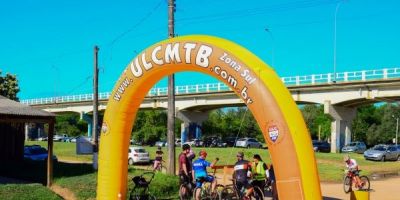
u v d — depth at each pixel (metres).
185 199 15.05
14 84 50.56
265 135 8.41
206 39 9.48
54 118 19.02
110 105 11.57
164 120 78.69
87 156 41.16
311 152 8.13
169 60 10.08
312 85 55.94
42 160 29.97
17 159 27.73
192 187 15.02
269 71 8.65
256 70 8.61
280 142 8.16
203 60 9.37
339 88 53.88
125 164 11.76
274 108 8.29
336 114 55.72
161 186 16.83
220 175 25.73
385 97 50.03
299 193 7.93
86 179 18.33
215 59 9.15
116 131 11.52
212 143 64.19
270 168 15.12
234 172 14.40
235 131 88.19
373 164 35.41
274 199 14.78
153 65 10.43
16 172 22.34
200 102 69.38
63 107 96.19
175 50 9.89
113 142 11.57
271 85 8.45
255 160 14.59
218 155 40.53
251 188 14.05
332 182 24.39
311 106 95.69
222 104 66.94
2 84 50.06
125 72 11.12
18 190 16.06
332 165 33.66
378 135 88.75
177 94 71.56
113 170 11.60
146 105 77.00
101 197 11.67
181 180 15.12
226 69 8.98
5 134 27.14
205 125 85.94
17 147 27.78
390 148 40.22
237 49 9.05
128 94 11.15
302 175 7.97
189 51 9.61
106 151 11.65
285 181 8.07
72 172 20.77
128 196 15.54
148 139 75.38
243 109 93.88
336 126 56.00
